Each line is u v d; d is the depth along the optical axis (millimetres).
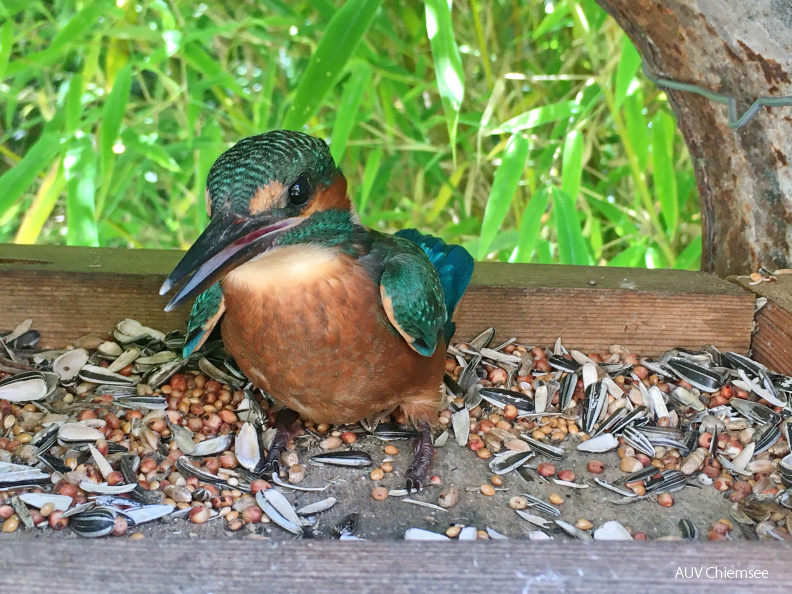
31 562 430
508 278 543
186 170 708
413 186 779
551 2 726
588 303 539
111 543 434
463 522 476
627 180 767
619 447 507
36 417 500
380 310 477
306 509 479
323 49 562
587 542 437
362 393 482
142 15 657
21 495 472
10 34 624
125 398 510
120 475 481
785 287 538
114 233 705
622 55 593
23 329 530
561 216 600
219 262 456
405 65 733
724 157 543
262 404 515
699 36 521
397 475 493
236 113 671
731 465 500
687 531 476
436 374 497
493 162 721
